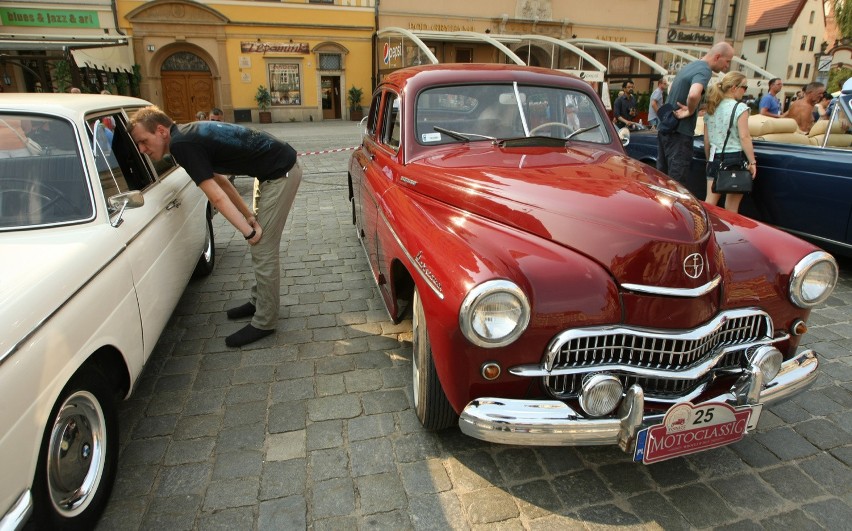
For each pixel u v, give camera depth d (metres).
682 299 2.15
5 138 2.59
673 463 2.61
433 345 2.21
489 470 2.54
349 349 3.66
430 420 2.64
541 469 2.55
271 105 25.23
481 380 2.13
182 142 3.18
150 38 22.72
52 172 2.59
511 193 2.53
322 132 20.31
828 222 4.82
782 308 2.43
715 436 2.21
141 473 2.51
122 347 2.46
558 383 2.20
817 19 45.69
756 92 23.69
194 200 4.30
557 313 2.08
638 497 2.38
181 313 4.25
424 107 3.50
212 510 2.29
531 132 3.56
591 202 2.37
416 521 2.24
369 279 4.96
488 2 26.53
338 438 2.75
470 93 3.57
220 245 6.04
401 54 23.30
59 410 1.97
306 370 3.40
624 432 2.10
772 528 2.22
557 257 2.19
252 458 2.61
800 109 7.22
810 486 2.46
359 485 2.44
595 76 22.72
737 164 5.14
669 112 5.65
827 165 4.74
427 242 2.43
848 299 4.54
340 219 7.10
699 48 27.22
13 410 1.67
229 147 3.32
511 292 1.95
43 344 1.85
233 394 3.14
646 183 2.63
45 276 2.01
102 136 2.99
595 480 2.49
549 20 27.42
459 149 3.31
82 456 2.14
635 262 2.15
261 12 23.92
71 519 2.04
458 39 24.66
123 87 21.39
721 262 2.34
